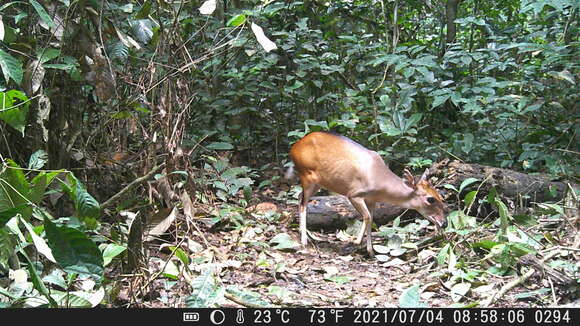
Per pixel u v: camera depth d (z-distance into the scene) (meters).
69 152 4.87
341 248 5.85
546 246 5.40
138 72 5.45
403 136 7.15
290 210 6.58
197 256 5.00
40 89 4.49
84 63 4.62
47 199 4.80
